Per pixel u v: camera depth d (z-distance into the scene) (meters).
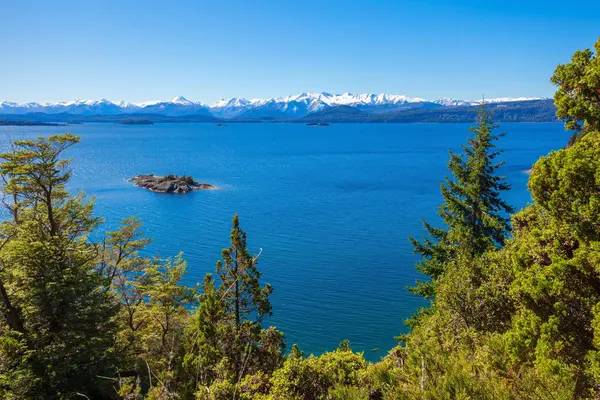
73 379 24.02
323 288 50.16
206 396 14.22
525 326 13.48
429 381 11.76
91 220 32.34
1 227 29.03
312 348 37.66
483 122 29.28
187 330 25.36
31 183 28.09
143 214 87.75
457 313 17.81
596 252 12.02
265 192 115.25
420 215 87.38
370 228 77.19
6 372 20.19
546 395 10.38
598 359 11.16
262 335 21.64
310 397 13.84
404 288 50.19
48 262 25.00
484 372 12.06
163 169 160.50
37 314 24.33
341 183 130.38
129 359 27.73
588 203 12.91
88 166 166.62
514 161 169.25
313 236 72.19
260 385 15.55
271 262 59.09
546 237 14.74
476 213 29.41
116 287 31.52
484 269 18.86
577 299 13.23
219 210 92.69
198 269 56.75
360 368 14.98
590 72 13.77
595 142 14.05
